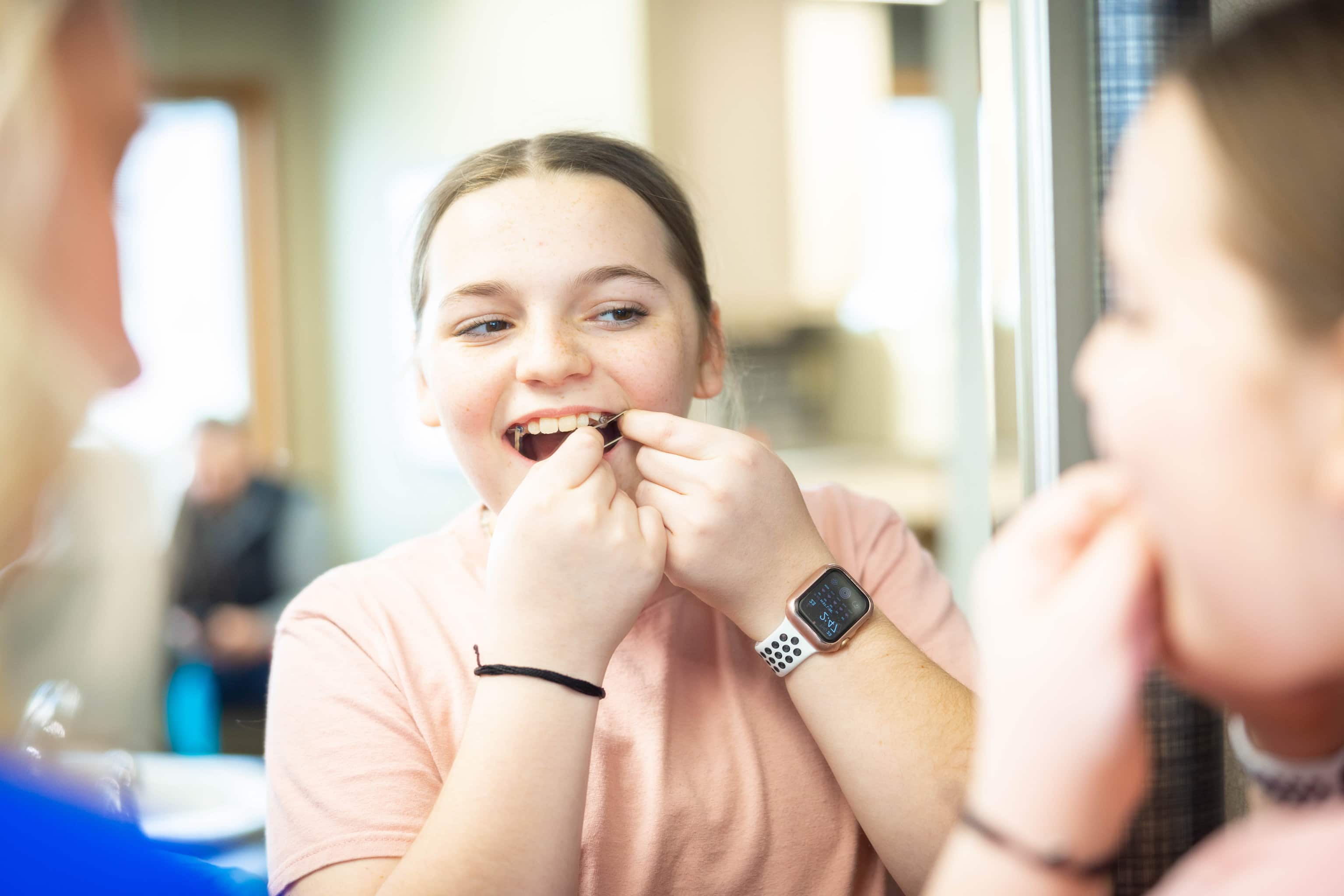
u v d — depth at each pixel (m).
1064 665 0.38
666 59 2.56
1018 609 0.40
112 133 0.41
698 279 0.72
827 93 2.76
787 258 2.77
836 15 2.75
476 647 0.60
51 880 0.40
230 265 3.19
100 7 0.40
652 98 2.54
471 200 0.66
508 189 0.65
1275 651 0.36
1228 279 0.35
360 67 3.16
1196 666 0.39
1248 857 0.37
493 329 0.65
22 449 0.39
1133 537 0.39
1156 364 0.36
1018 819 0.38
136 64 0.41
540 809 0.55
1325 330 0.33
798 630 0.61
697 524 0.61
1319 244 0.33
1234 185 0.35
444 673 0.65
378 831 0.59
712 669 0.67
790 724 0.66
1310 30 0.36
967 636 0.72
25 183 0.39
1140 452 0.37
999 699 0.39
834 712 0.61
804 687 0.62
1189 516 0.36
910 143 2.85
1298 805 0.40
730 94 2.66
